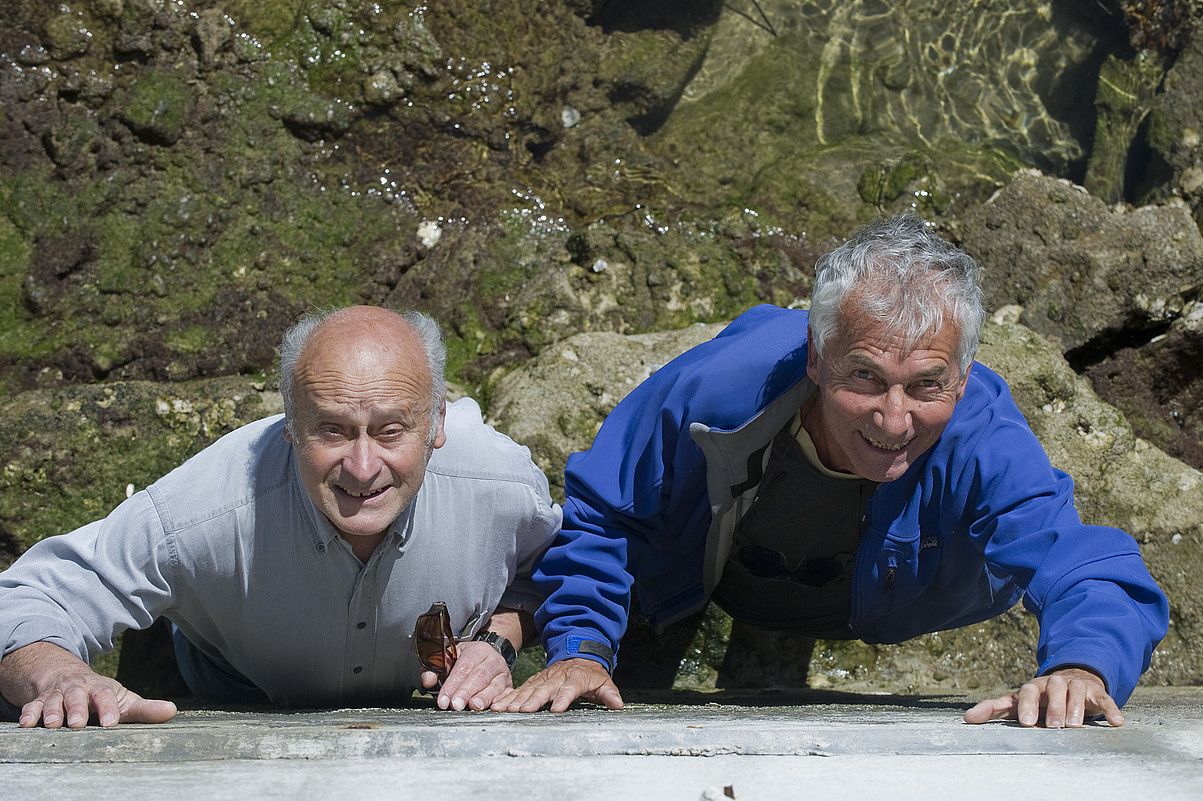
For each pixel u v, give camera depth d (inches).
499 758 76.9
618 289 194.2
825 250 214.8
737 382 119.7
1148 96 236.1
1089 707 89.9
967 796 67.9
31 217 187.2
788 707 119.9
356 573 115.5
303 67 202.1
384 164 204.5
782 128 237.9
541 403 172.1
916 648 166.1
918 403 105.1
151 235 188.2
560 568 125.9
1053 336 195.9
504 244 200.2
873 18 250.4
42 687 98.0
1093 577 103.3
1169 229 199.8
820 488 123.8
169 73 196.5
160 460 170.7
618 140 225.6
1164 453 179.9
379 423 104.0
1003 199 205.9
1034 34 250.1
